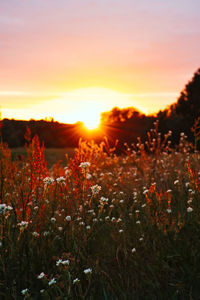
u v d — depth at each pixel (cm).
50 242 305
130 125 3853
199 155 514
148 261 294
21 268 271
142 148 648
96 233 326
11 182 401
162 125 2602
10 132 1945
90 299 245
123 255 307
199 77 2773
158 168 557
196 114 2558
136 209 411
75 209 357
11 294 255
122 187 498
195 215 327
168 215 333
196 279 264
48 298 238
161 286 264
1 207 271
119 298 255
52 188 391
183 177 445
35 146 423
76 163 423
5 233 284
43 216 333
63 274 262
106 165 646
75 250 294
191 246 297
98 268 277
